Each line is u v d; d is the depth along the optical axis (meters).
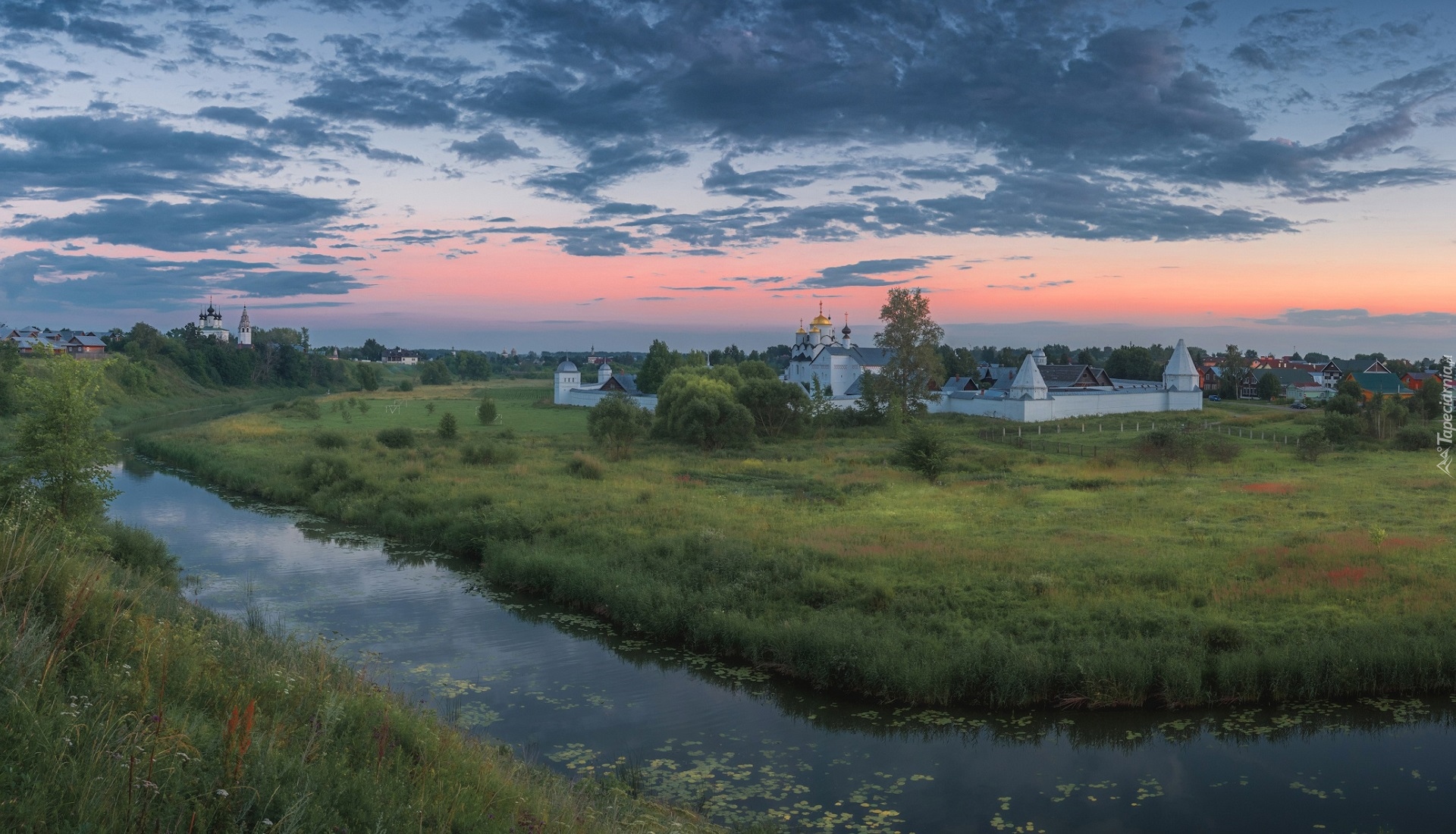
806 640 20.92
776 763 16.38
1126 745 17.25
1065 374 113.62
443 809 8.87
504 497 39.56
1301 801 14.97
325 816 7.73
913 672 19.17
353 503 40.97
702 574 26.67
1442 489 42.69
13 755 7.00
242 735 8.15
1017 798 15.13
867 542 30.50
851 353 112.94
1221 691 18.91
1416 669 19.23
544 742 17.12
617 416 64.25
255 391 165.50
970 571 26.12
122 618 11.10
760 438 73.25
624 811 13.28
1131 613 22.05
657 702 19.31
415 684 20.02
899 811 14.62
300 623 24.42
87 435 25.33
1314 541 29.53
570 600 26.78
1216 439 69.19
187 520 39.69
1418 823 14.23
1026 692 18.89
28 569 11.10
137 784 6.84
